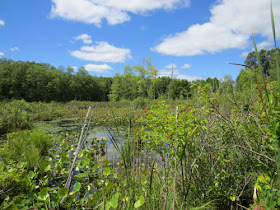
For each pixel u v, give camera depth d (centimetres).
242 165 222
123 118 1214
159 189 226
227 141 241
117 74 3919
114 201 157
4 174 288
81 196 280
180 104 246
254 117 194
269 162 180
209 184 236
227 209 227
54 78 4722
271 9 57
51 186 325
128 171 155
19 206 241
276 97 115
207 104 227
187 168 230
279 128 78
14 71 4253
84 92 5309
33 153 418
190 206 201
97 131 833
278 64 56
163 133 230
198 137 255
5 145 438
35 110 1580
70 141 640
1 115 988
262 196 159
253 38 67
